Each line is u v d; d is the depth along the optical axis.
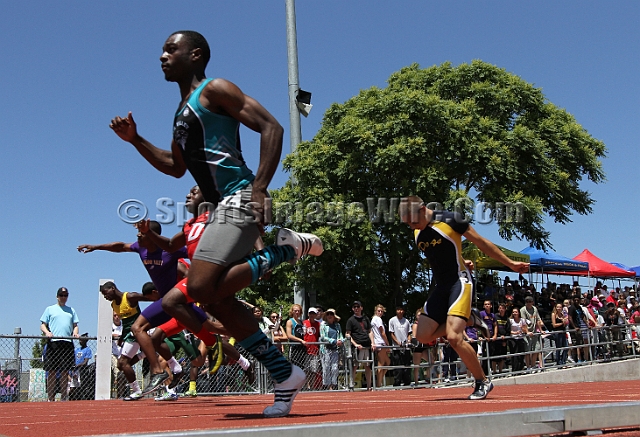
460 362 13.66
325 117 22.77
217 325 5.82
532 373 14.16
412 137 19.88
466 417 2.30
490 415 2.33
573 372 14.40
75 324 10.17
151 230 5.43
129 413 4.96
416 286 22.92
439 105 19.88
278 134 3.11
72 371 9.77
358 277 20.22
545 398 5.48
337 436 2.14
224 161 3.19
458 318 5.45
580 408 2.51
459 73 22.36
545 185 21.23
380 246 20.94
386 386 12.43
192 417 4.00
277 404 3.42
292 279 19.61
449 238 5.46
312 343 11.60
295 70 15.87
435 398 6.38
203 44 3.38
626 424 2.62
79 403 7.64
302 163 20.20
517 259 20.41
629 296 24.75
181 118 3.24
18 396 9.31
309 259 19.39
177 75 3.34
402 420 2.21
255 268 3.15
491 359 13.88
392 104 20.11
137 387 8.00
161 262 6.45
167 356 7.39
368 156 20.03
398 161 19.27
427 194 19.22
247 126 3.15
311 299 19.61
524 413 2.40
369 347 12.32
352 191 20.34
